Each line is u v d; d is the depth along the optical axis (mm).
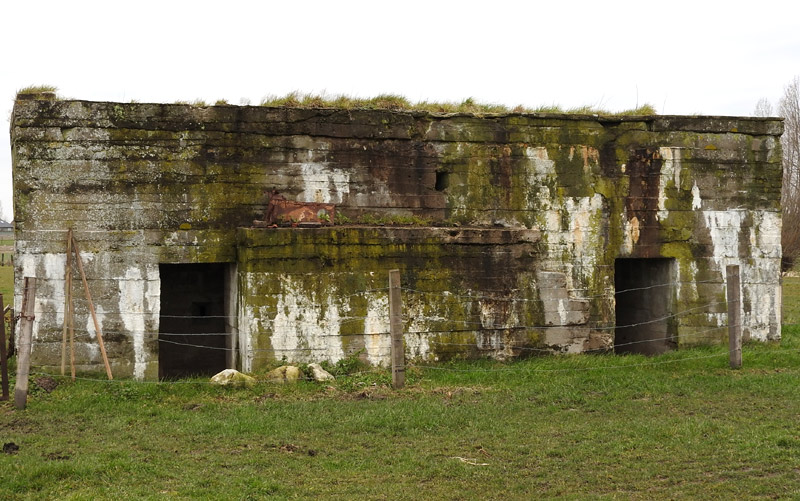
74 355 12023
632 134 14547
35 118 11992
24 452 8469
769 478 7633
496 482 7715
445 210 13797
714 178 14945
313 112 13188
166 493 7289
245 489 7438
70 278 11930
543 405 10703
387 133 13531
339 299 12508
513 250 13555
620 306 16797
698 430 9250
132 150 12352
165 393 11039
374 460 8406
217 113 12711
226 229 12773
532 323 13711
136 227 12352
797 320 19031
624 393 11320
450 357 13086
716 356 13453
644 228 14594
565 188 14211
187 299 14859
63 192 12102
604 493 7379
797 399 10797
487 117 13961
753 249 15164
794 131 36219
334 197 13312
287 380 11625
